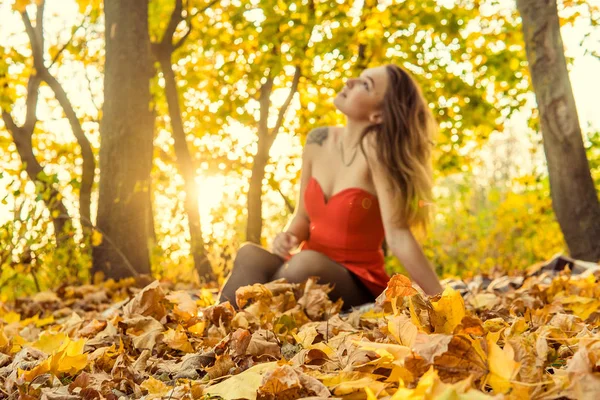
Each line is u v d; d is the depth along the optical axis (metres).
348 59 8.77
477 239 10.19
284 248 2.96
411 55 8.93
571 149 5.39
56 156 10.41
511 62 8.92
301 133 10.28
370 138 3.13
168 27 7.99
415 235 3.23
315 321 2.53
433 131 3.31
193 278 8.51
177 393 1.52
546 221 9.62
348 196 3.13
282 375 1.31
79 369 1.83
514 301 2.70
